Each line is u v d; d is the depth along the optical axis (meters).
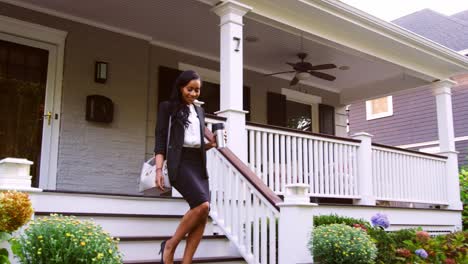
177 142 3.38
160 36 7.25
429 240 5.25
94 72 6.54
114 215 4.05
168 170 3.37
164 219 4.33
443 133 8.48
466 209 8.96
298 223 3.69
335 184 6.37
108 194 4.23
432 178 8.00
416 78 9.19
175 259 3.86
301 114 9.77
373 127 14.67
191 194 3.31
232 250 4.29
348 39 6.95
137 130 6.87
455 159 8.41
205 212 3.33
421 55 7.87
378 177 6.98
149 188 5.50
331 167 6.35
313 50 8.02
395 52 7.64
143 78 7.04
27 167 3.02
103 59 6.65
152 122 7.17
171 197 4.60
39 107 6.09
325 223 5.16
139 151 6.86
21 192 2.79
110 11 6.34
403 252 4.72
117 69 6.77
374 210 6.68
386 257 4.62
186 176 3.34
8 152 5.80
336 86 10.29
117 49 6.82
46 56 6.23
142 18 6.57
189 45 7.66
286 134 5.79
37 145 6.02
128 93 6.84
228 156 4.34
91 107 6.40
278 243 3.77
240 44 5.35
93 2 6.06
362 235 3.82
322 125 10.02
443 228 7.91
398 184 7.30
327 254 3.64
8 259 2.73
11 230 2.65
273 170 5.61
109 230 4.02
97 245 2.60
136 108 6.90
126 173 6.68
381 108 14.55
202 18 6.58
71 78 6.34
